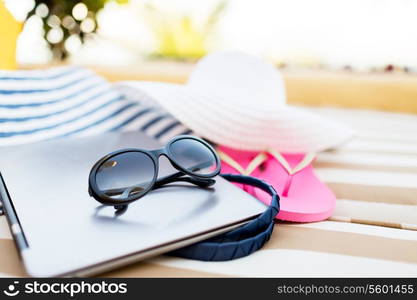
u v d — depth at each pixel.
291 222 0.36
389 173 0.51
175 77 0.90
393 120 0.83
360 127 0.76
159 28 1.25
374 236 0.34
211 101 0.53
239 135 0.50
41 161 0.40
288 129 0.52
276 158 0.46
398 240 0.33
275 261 0.29
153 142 0.48
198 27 1.24
